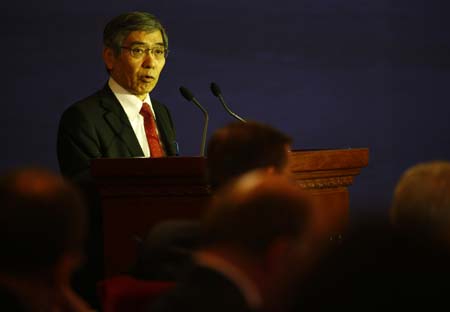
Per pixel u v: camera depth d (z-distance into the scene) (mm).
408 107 15711
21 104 13500
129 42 9180
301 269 3094
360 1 15305
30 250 3482
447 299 2975
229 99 14641
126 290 5316
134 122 9234
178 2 14273
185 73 14383
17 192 3500
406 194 4035
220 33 14555
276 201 3604
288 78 14977
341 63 15258
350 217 3340
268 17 14797
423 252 3023
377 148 15602
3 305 3510
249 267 3600
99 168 7332
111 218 7434
